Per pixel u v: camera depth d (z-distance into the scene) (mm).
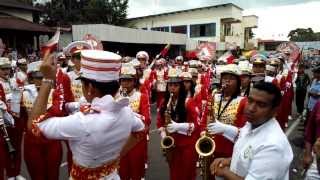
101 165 2855
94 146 2721
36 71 5812
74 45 6090
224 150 4695
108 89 2791
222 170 2957
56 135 2648
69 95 5883
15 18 25531
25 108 5980
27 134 5344
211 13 51094
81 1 48094
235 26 56688
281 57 11602
